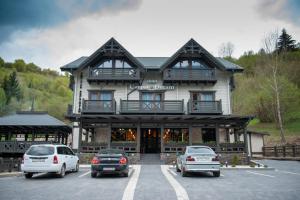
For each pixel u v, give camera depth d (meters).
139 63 26.84
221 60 31.78
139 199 7.61
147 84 28.41
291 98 53.09
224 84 28.53
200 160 13.13
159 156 24.73
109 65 28.41
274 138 42.56
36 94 97.75
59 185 10.44
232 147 24.11
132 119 24.41
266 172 15.94
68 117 23.70
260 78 57.59
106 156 13.13
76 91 28.19
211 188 9.60
